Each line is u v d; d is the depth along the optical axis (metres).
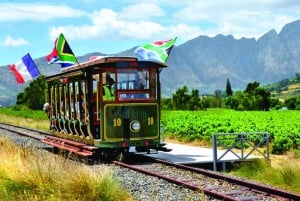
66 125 20.52
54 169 11.44
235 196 10.73
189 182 12.48
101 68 16.61
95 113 17.31
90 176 10.22
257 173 15.30
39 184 10.55
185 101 97.94
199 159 17.39
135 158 17.88
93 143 17.25
